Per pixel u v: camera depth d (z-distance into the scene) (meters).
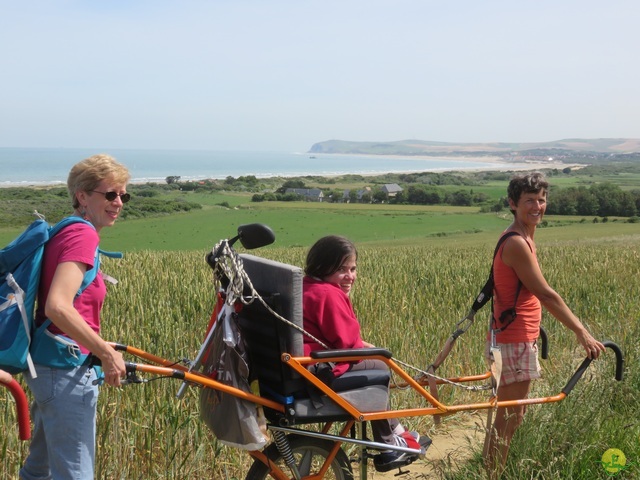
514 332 4.67
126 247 62.31
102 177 3.47
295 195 146.38
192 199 132.00
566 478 4.47
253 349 3.90
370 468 5.25
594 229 81.06
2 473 4.33
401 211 118.62
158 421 5.05
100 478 4.45
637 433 5.16
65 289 3.14
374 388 3.98
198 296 9.79
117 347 3.69
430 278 13.93
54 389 3.29
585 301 11.42
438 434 6.11
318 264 4.05
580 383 5.79
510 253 4.57
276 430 3.81
